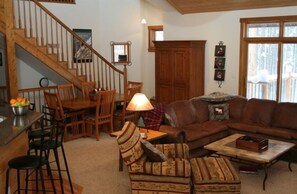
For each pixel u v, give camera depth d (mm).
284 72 7309
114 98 6949
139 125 5246
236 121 6410
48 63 6996
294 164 5355
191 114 6266
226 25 7938
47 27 7539
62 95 7402
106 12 9156
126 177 4859
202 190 3721
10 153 3699
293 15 6895
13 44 6145
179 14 8867
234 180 3695
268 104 6199
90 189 4469
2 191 3484
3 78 7617
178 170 3734
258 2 7203
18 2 6617
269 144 5004
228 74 8031
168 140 5176
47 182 4672
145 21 9938
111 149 6141
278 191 4383
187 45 8031
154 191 3861
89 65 8156
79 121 6902
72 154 5855
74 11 8484
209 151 5262
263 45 7531
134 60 9914
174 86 8500
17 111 4309
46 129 4707
